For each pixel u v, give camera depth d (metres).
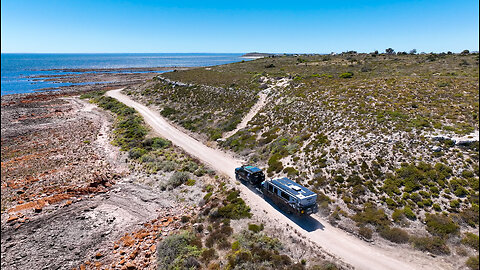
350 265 17.59
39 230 24.16
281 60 116.75
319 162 29.78
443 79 47.56
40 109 70.94
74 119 62.56
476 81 43.91
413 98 39.38
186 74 96.56
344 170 27.34
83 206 28.22
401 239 19.33
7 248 21.80
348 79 60.41
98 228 24.67
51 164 38.38
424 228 19.88
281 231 21.30
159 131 53.22
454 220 19.77
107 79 141.62
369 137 30.77
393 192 23.50
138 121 58.41
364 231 20.45
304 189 23.41
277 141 38.50
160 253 20.30
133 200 29.52
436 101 37.06
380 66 74.62
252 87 67.81
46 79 140.88
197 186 31.27
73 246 22.25
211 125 53.03
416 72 60.56
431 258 17.69
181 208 27.33
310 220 22.78
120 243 22.55
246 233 21.05
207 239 21.25
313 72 76.31
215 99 65.25
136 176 35.22
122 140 47.91
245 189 28.88
